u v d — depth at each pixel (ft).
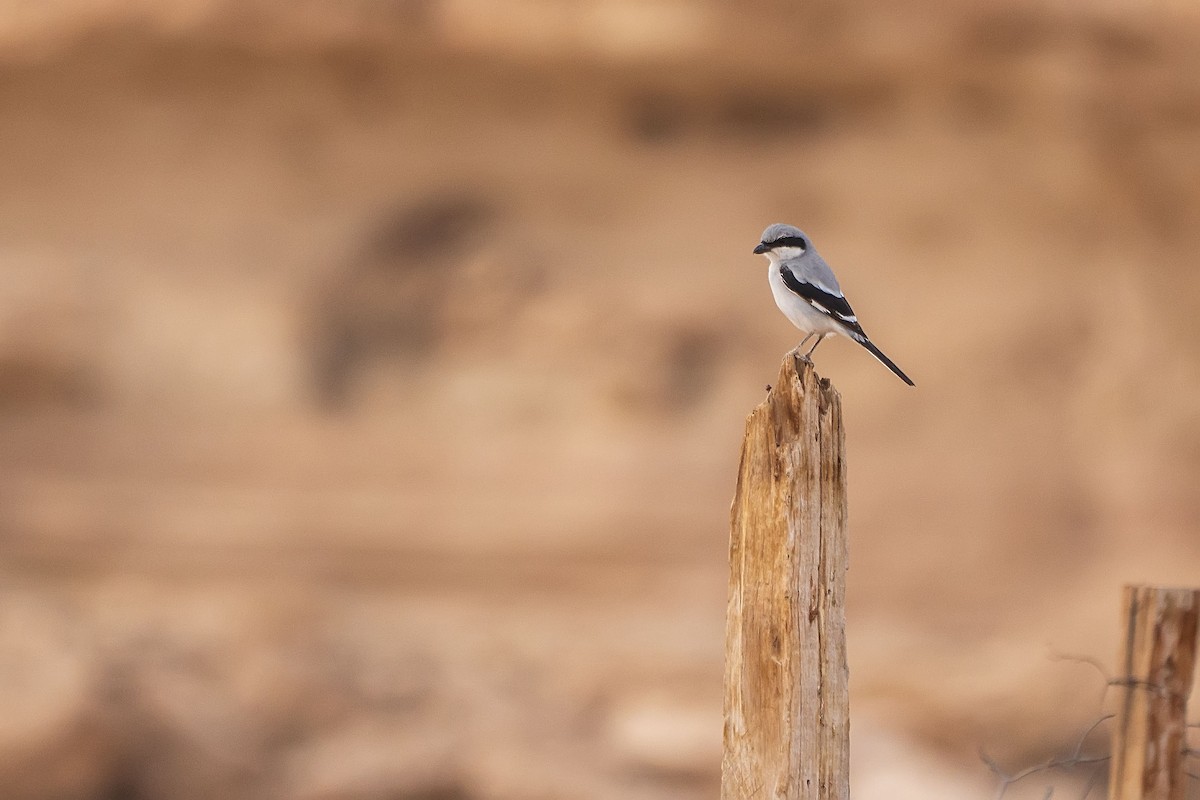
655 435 124.67
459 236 132.57
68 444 122.72
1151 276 125.59
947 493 122.62
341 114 131.54
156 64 128.77
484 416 125.29
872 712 96.63
